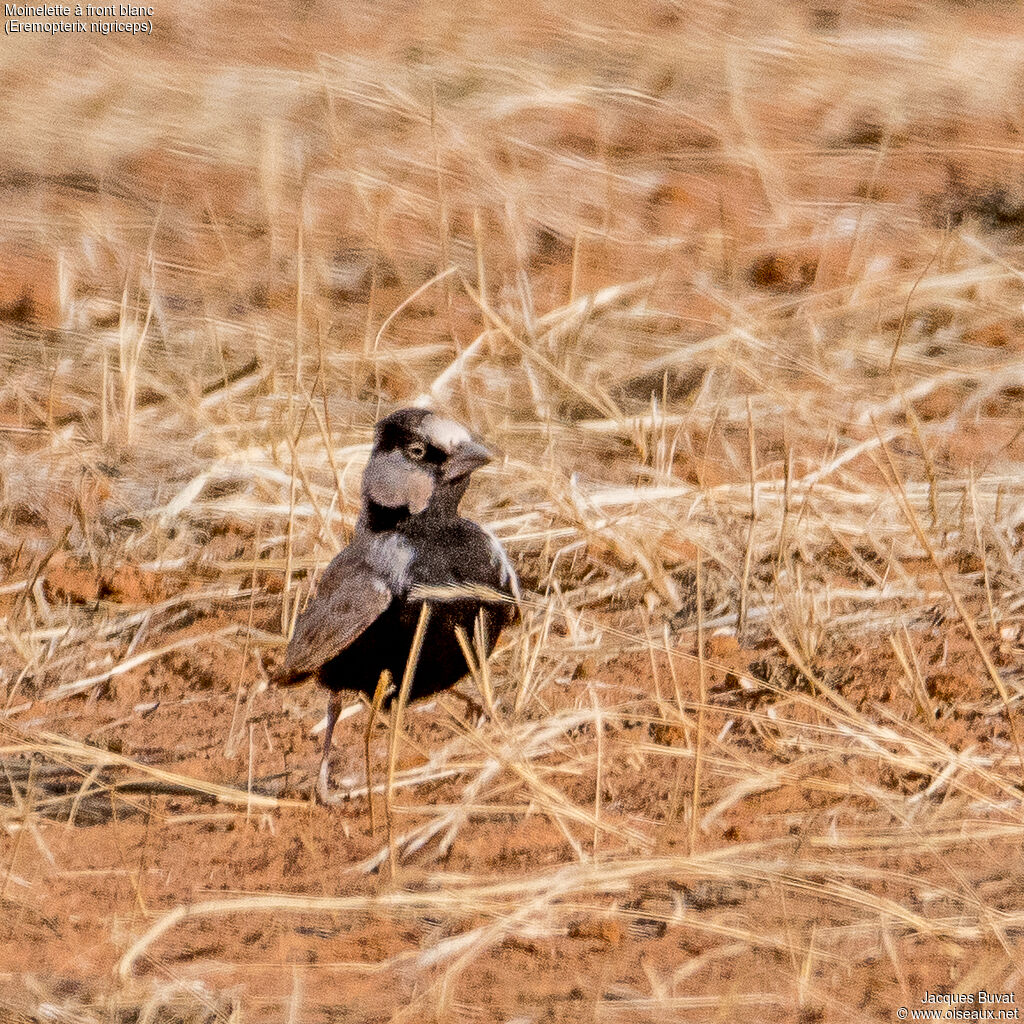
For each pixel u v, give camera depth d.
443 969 12.20
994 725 16.14
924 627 18.31
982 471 21.62
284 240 29.02
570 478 21.59
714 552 19.20
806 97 35.34
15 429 23.16
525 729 15.91
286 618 18.53
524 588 19.03
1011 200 30.09
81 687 17.83
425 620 15.11
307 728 16.92
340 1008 11.69
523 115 34.28
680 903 13.09
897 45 37.94
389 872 13.65
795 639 18.05
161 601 19.58
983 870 13.41
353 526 20.06
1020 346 25.62
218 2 43.66
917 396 23.67
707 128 33.59
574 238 29.17
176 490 21.95
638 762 15.55
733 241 27.09
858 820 14.32
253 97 34.50
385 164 31.44
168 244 29.33
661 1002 11.58
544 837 14.33
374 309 26.95
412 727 16.72
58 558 20.45
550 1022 11.39
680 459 22.47
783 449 22.66
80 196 31.16
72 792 15.52
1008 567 19.30
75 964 12.37
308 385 23.95
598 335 25.55
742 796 14.88
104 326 26.48
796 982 11.81
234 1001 11.70
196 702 17.58
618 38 38.84
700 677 14.92
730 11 41.50
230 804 15.28
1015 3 42.88
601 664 17.81
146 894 13.50
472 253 28.44
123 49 38.69
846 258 28.36
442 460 15.30
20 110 34.41
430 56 37.03
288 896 13.21
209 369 24.92
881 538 20.06
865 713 16.47
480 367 24.58
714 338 24.72
